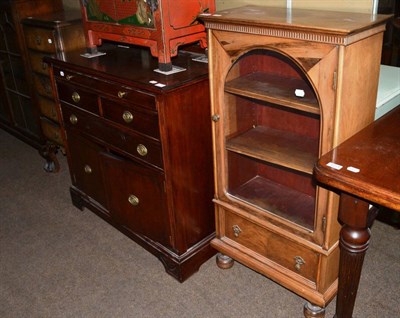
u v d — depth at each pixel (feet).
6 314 5.75
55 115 8.36
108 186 6.77
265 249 5.58
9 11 8.18
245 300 5.79
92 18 6.41
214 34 4.84
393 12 5.20
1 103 10.34
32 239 7.29
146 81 5.26
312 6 5.41
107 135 6.31
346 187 3.51
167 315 5.61
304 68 4.17
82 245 7.07
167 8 5.34
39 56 7.97
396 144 3.96
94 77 5.99
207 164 5.94
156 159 5.56
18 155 10.48
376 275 6.06
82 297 5.98
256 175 6.29
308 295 5.17
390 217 7.02
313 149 5.18
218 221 6.02
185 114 5.38
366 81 4.30
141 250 6.89
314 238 4.87
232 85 5.10
